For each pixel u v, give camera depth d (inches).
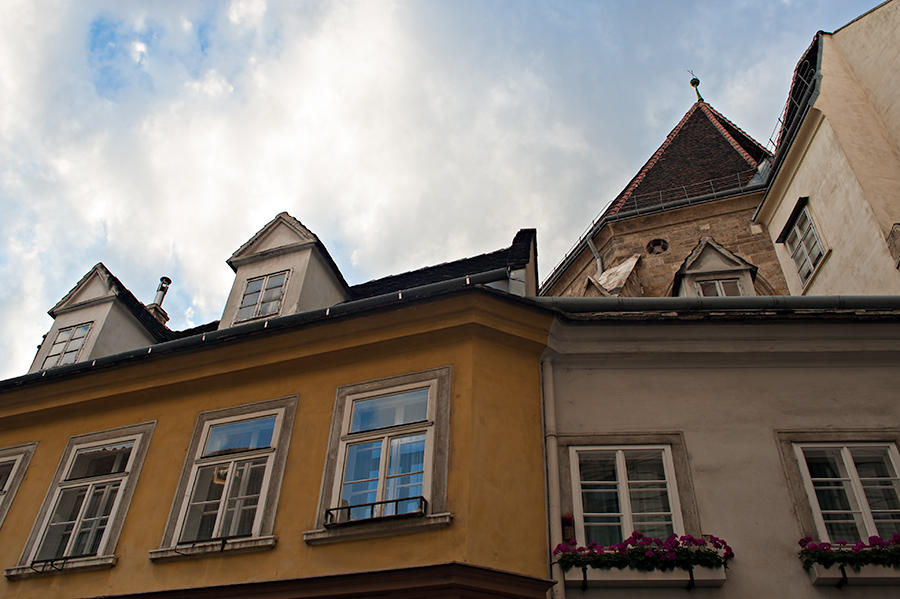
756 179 988.6
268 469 385.4
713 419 375.6
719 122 1143.0
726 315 392.5
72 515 426.6
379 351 407.5
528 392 384.5
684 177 1069.1
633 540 328.2
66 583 390.3
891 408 375.6
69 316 606.5
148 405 453.7
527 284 502.0
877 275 542.0
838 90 639.1
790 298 407.8
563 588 322.0
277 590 333.4
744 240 925.8
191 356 447.8
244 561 355.6
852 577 316.2
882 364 392.8
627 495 352.8
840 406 377.4
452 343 393.7
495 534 329.4
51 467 453.4
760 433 370.0
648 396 386.3
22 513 438.6
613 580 321.1
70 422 473.4
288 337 426.6
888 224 538.0
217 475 398.3
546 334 400.2
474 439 352.8
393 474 355.6
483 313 395.2
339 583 323.0
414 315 403.5
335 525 343.9
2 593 399.5
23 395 489.7
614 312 409.4
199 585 356.2
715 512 344.5
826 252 611.2
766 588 321.4
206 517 387.5
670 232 987.9
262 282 543.8
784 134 738.2
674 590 321.4
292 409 405.7
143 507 403.9
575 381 394.9
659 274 940.0
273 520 364.5
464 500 332.2
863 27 661.3
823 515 344.5
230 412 422.3
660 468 363.6
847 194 587.5
